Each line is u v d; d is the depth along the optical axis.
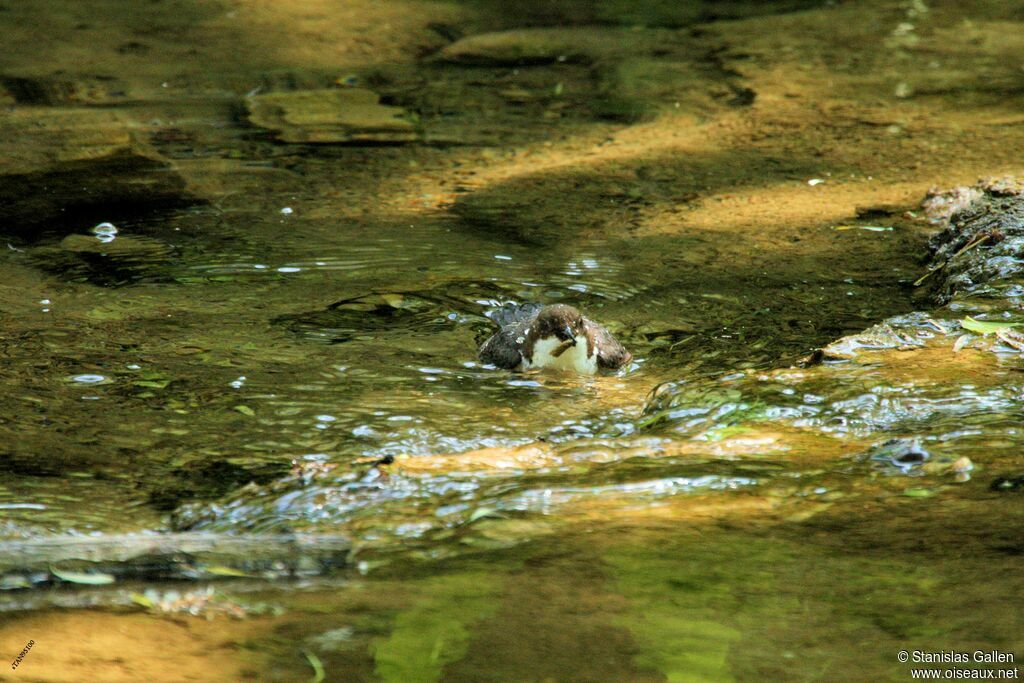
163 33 27.03
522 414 9.85
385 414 9.79
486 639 5.71
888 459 7.77
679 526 6.96
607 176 17.38
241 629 6.07
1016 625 5.55
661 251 14.02
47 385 10.22
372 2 29.97
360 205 16.09
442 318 12.18
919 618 5.67
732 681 5.21
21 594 6.62
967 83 22.34
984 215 13.10
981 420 8.34
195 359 10.94
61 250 14.05
